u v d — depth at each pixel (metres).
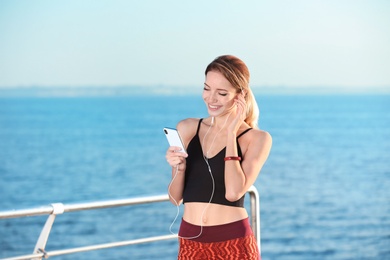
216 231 2.95
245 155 3.02
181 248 3.05
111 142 63.88
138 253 27.19
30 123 80.69
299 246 29.75
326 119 83.94
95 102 96.56
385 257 27.83
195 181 3.02
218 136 3.06
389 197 39.59
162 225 30.05
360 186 42.72
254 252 2.99
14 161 54.88
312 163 51.22
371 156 55.97
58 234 29.62
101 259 26.95
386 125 77.31
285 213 35.03
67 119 83.62
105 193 44.56
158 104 93.94
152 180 46.25
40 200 44.22
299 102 98.81
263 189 40.78
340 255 28.55
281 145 61.53
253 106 3.11
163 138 66.88
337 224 33.38
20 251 28.81
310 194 39.75
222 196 2.97
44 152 58.91
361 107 98.25
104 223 30.39
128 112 91.50
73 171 49.88
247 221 3.01
